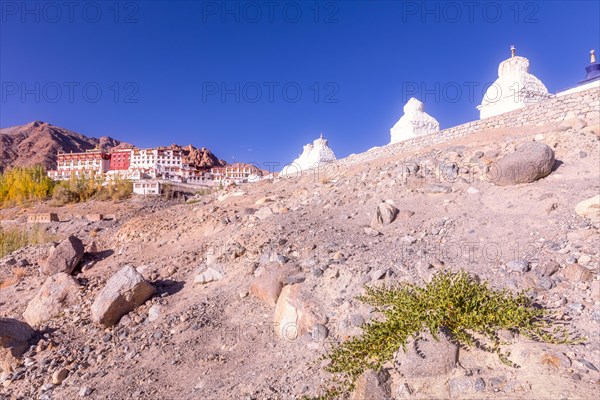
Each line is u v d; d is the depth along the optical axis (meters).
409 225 9.99
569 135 12.63
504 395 4.09
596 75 19.73
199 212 16.97
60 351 7.80
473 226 8.88
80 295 10.01
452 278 5.71
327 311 6.56
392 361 4.79
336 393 4.74
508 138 14.38
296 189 18.52
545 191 9.70
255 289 8.10
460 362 4.65
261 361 6.18
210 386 5.84
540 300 5.54
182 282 10.27
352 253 8.34
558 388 3.98
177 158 103.50
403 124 25.09
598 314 4.96
